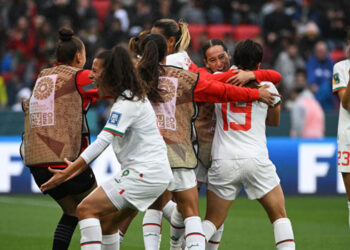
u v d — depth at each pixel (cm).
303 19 6112
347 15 6234
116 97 1585
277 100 1817
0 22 5575
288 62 5188
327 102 4922
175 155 1677
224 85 1725
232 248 2367
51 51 5041
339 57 5819
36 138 1753
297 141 3941
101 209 1580
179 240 1956
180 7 5856
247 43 1825
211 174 1806
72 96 1756
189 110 1717
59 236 1819
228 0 6025
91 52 5041
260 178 1770
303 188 3928
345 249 2380
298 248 2397
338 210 3409
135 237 2469
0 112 4109
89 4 5772
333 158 3944
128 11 5800
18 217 3080
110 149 3731
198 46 5284
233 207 3497
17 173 3834
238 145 1773
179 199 1703
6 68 5222
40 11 5653
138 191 1572
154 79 1694
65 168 1709
